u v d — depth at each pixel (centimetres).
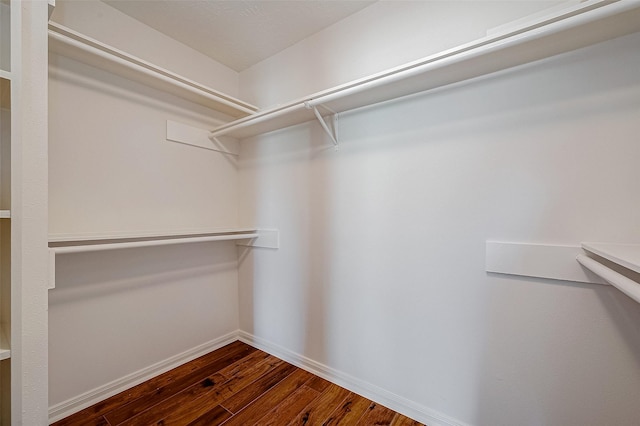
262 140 206
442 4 133
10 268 83
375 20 154
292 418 135
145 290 167
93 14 150
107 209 152
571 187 102
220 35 182
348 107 155
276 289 197
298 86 189
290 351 188
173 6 157
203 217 199
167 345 178
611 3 81
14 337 80
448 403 128
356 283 157
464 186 123
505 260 114
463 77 120
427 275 133
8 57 97
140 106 165
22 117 82
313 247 176
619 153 95
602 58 97
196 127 195
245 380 166
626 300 94
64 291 137
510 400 114
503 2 117
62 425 129
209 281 203
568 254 102
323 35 176
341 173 163
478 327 121
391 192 144
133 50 165
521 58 106
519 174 111
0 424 88
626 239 94
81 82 142
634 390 93
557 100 104
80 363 142
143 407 142
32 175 84
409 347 138
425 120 133
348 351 160
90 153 146
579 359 101
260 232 205
